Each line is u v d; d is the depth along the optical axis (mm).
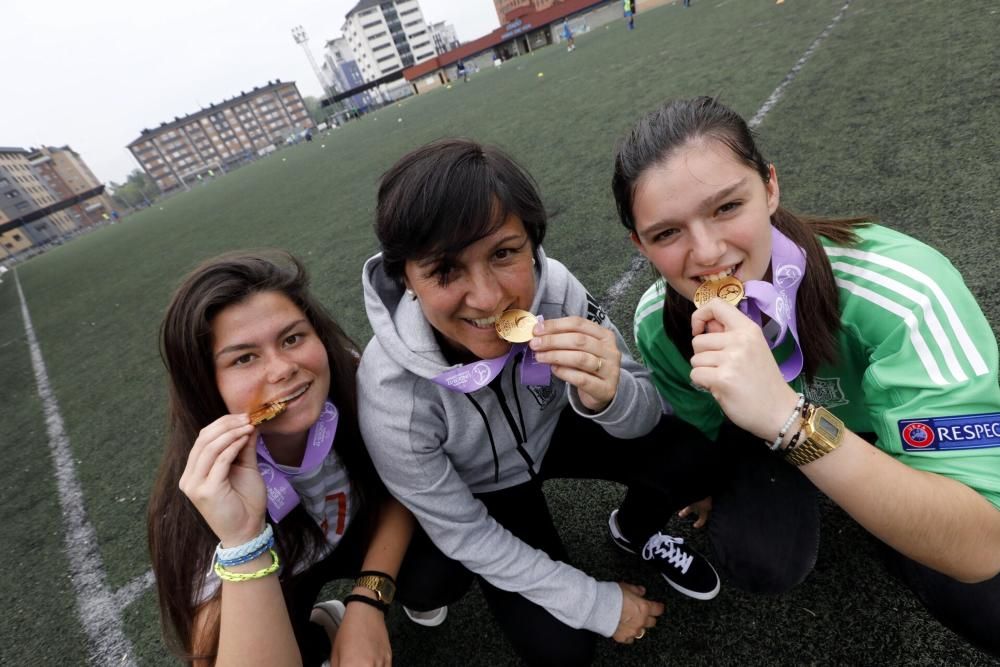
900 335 917
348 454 1291
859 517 855
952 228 2312
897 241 993
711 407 1338
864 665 1165
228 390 1003
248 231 9945
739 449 1330
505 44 43938
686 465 1291
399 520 1378
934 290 898
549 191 5039
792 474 1211
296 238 7715
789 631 1273
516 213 869
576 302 1295
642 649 1376
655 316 1264
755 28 9375
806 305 984
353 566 1494
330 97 60344
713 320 883
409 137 13891
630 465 1359
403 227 835
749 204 848
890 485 807
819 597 1311
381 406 1132
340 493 1322
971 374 853
